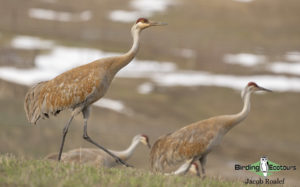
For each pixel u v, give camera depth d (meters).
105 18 170.50
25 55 98.31
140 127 63.75
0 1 172.50
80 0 187.62
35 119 21.62
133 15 177.62
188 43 143.62
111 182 15.72
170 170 37.06
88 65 21.08
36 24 150.25
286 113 79.88
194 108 79.94
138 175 17.53
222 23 175.38
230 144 62.16
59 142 50.03
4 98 63.44
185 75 101.19
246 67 113.44
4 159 17.16
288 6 193.38
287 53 133.88
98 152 27.73
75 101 20.75
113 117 66.06
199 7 190.12
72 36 137.88
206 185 17.50
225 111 80.31
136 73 99.56
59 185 14.49
